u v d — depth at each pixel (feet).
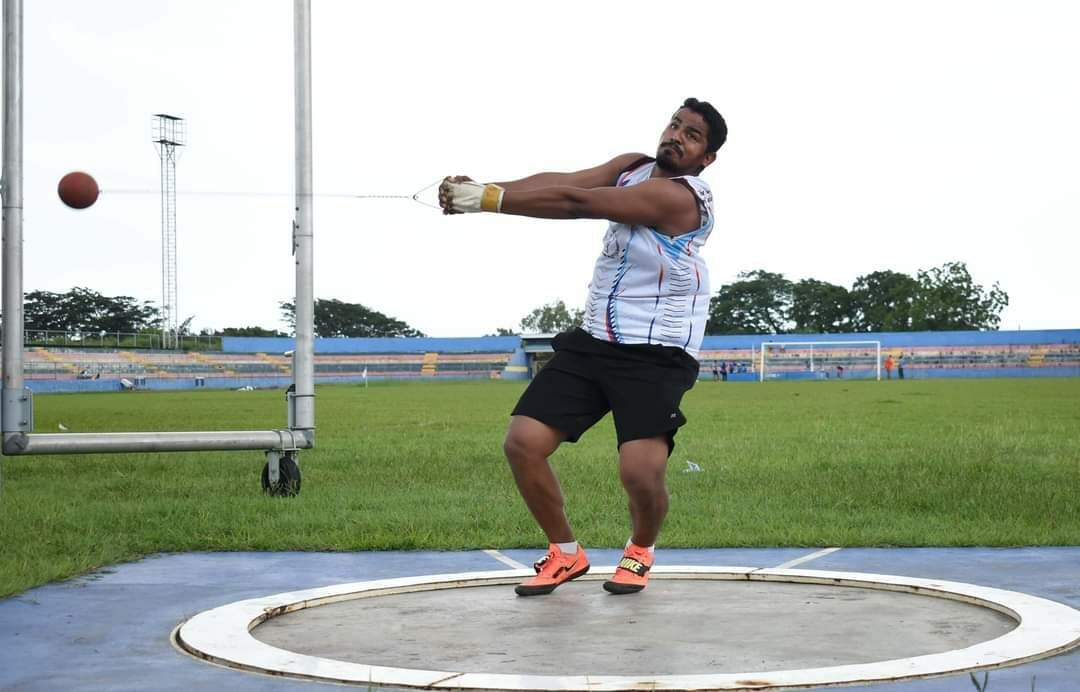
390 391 192.13
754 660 11.94
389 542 21.72
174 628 14.07
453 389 206.18
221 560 20.17
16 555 19.97
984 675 11.12
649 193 15.15
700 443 53.11
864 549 21.04
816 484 32.76
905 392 152.87
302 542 21.86
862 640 12.89
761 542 21.77
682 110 15.75
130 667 11.93
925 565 18.94
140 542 21.80
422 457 44.78
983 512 26.43
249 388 259.39
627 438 15.40
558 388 15.67
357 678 11.09
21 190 26.58
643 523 15.94
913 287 351.67
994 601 14.70
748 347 305.94
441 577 17.08
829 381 256.73
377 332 392.06
